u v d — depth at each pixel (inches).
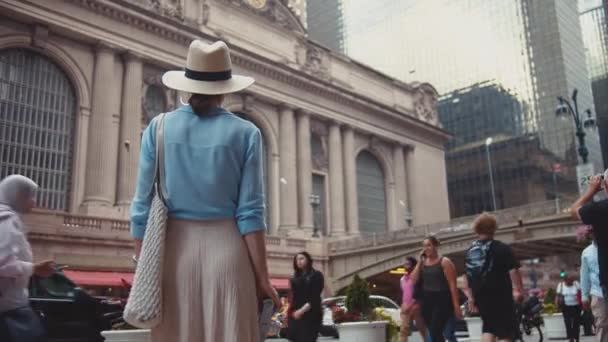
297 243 1595.7
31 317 154.7
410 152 2161.7
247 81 116.7
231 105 1595.7
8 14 1182.9
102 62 1315.2
